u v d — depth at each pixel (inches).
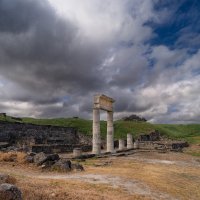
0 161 1154.0
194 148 3405.5
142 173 1165.1
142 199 767.1
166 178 1120.2
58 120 4557.1
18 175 904.9
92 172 1115.9
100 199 690.8
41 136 2915.8
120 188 856.9
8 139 2454.5
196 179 1201.4
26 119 4478.3
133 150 2694.4
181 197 877.2
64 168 1090.7
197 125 6633.9
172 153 2559.1
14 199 500.1
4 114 3718.0
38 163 1109.1
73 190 746.2
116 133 4372.5
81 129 4205.2
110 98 2337.6
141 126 4867.1
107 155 2001.7
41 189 682.2
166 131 5398.6
